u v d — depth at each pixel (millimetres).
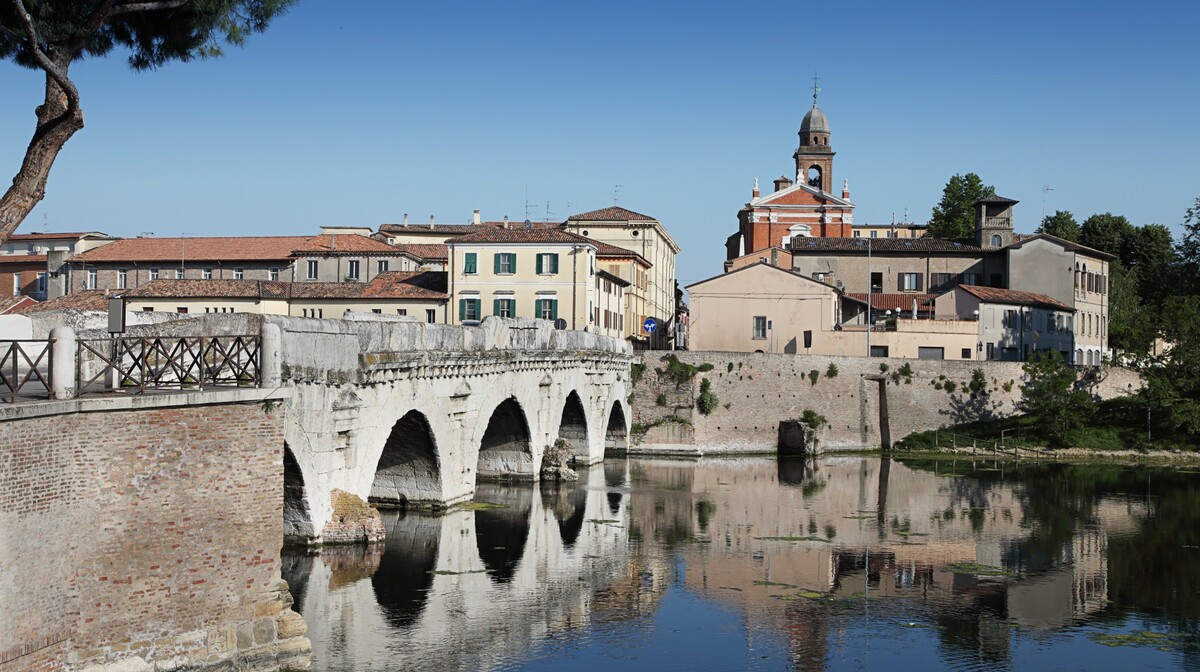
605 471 81312
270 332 30641
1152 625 41812
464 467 58719
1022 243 122875
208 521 29000
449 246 102875
